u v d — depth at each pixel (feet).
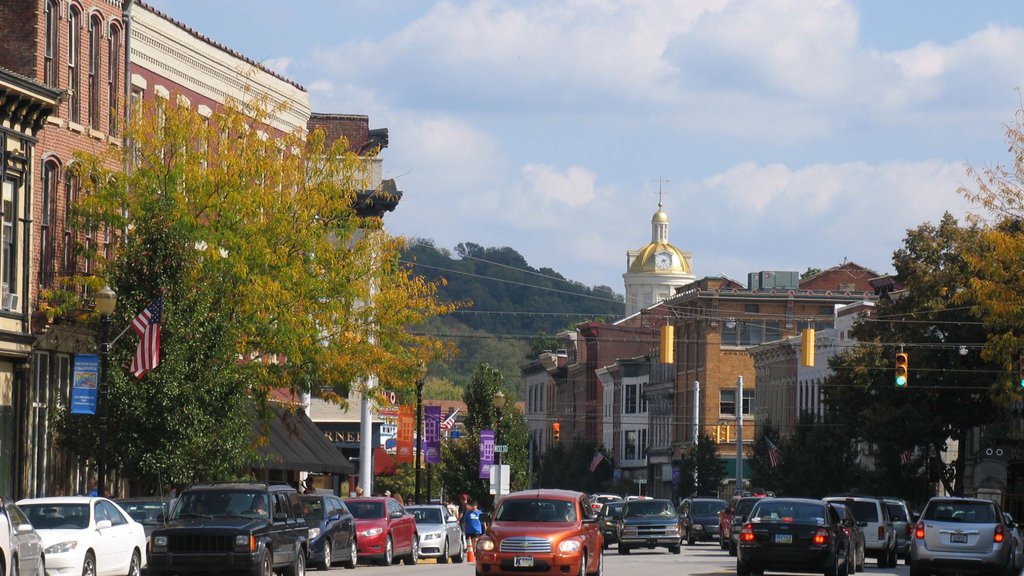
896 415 348.79
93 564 149.28
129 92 237.86
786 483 422.82
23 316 208.54
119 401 190.80
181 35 258.78
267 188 212.02
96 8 228.84
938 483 432.66
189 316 196.34
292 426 244.01
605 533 317.63
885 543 239.09
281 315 208.54
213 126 222.69
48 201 217.36
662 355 273.54
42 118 209.87
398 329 228.63
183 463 192.03
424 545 248.52
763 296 620.90
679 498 579.48
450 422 437.99
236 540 152.66
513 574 155.43
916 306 350.64
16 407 208.74
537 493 163.53
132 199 207.92
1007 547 190.29
